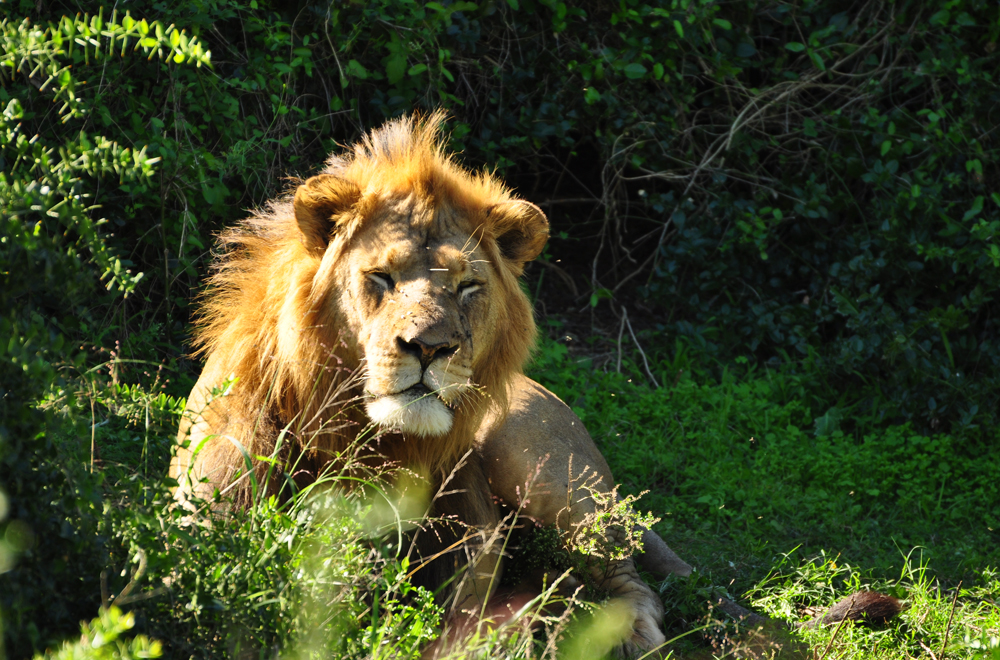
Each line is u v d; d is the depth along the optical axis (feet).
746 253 46.85
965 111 45.21
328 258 21.84
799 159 48.29
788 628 25.86
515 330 23.82
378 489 20.72
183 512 17.12
